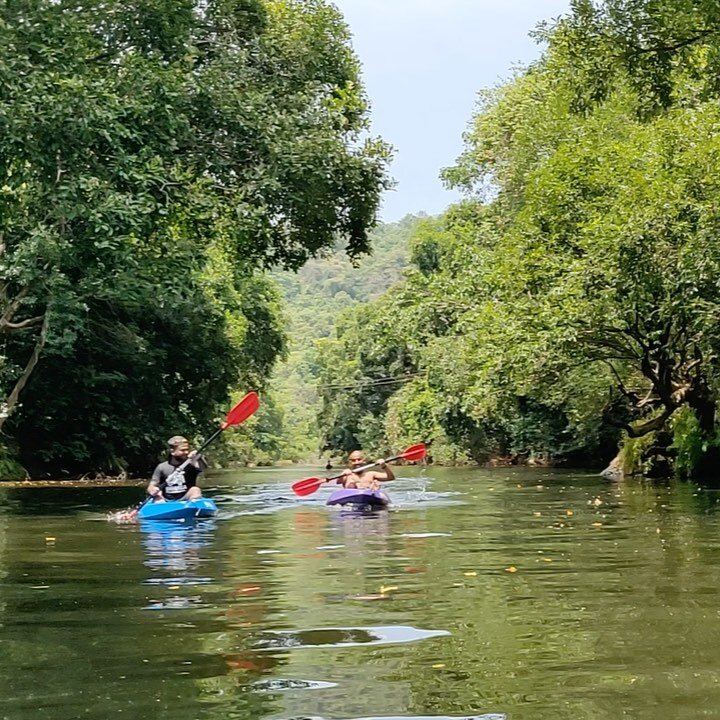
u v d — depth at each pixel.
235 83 16.30
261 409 85.31
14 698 2.96
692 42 12.30
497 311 18.84
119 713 2.79
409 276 30.50
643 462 20.22
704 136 15.20
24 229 14.41
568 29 12.79
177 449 11.14
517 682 3.09
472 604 4.55
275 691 3.02
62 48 13.25
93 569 6.08
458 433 39.38
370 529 8.79
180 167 14.99
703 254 13.42
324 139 16.14
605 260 15.02
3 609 4.58
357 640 3.75
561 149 18.72
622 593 4.82
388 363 58.50
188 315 26.45
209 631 3.96
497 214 31.56
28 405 24.33
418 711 2.79
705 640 3.67
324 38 18.19
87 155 13.09
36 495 15.76
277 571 5.84
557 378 18.45
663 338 16.59
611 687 3.01
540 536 7.85
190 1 16.09
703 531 8.04
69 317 17.72
